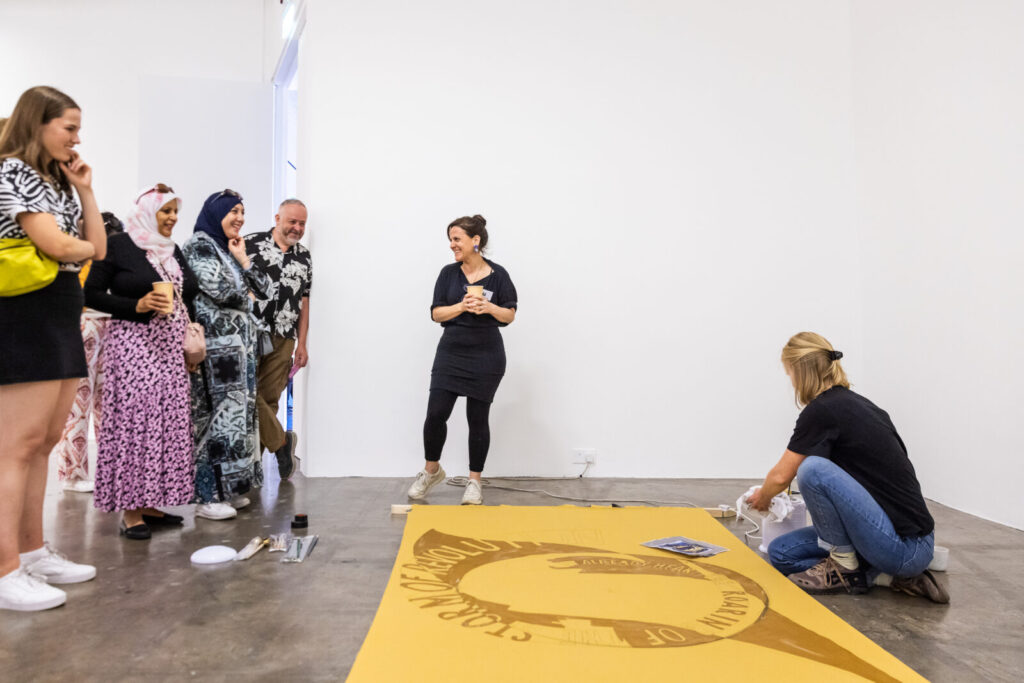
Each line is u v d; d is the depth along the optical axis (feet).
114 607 6.93
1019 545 9.87
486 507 11.51
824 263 15.48
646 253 15.14
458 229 12.02
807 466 7.48
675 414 15.06
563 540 9.49
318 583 7.71
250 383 11.35
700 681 5.32
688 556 8.77
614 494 13.01
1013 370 10.99
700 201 15.30
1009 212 11.07
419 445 14.52
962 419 12.14
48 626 6.42
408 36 14.83
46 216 6.53
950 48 12.44
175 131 18.65
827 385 8.00
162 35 21.58
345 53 14.70
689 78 15.38
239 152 18.98
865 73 15.14
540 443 14.80
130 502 9.35
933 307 12.96
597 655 5.77
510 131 14.98
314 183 14.53
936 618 6.97
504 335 14.80
